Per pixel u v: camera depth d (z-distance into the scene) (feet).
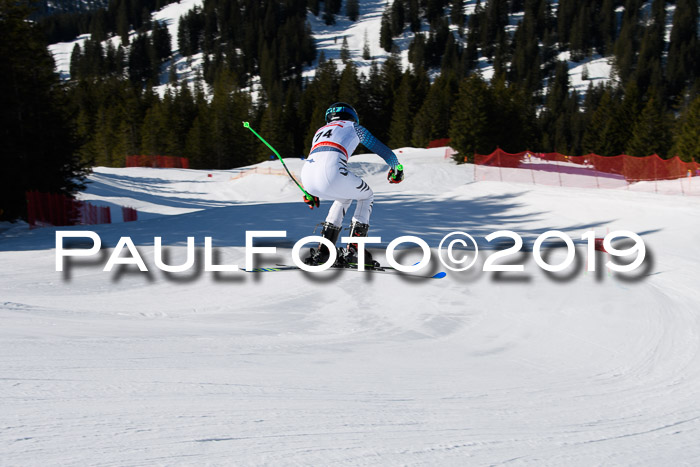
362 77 339.77
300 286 26.50
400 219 64.85
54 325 14.17
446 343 16.31
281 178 156.25
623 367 13.53
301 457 5.66
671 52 492.13
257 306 22.34
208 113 325.21
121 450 5.38
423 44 572.51
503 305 22.41
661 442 7.60
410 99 301.63
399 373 11.36
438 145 232.53
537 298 23.71
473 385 10.71
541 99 490.90
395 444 6.44
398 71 343.87
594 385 11.57
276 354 12.47
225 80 366.63
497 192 83.87
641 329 17.92
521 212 68.44
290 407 7.67
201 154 293.64
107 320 16.81
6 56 83.71
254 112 348.79
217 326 17.16
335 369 11.18
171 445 5.64
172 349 11.78
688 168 114.52
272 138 300.20
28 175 84.23
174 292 25.80
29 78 86.12
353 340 15.89
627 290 25.31
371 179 143.64
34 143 85.66
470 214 69.31
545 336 17.37
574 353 15.16
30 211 80.59
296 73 576.61
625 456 6.81
